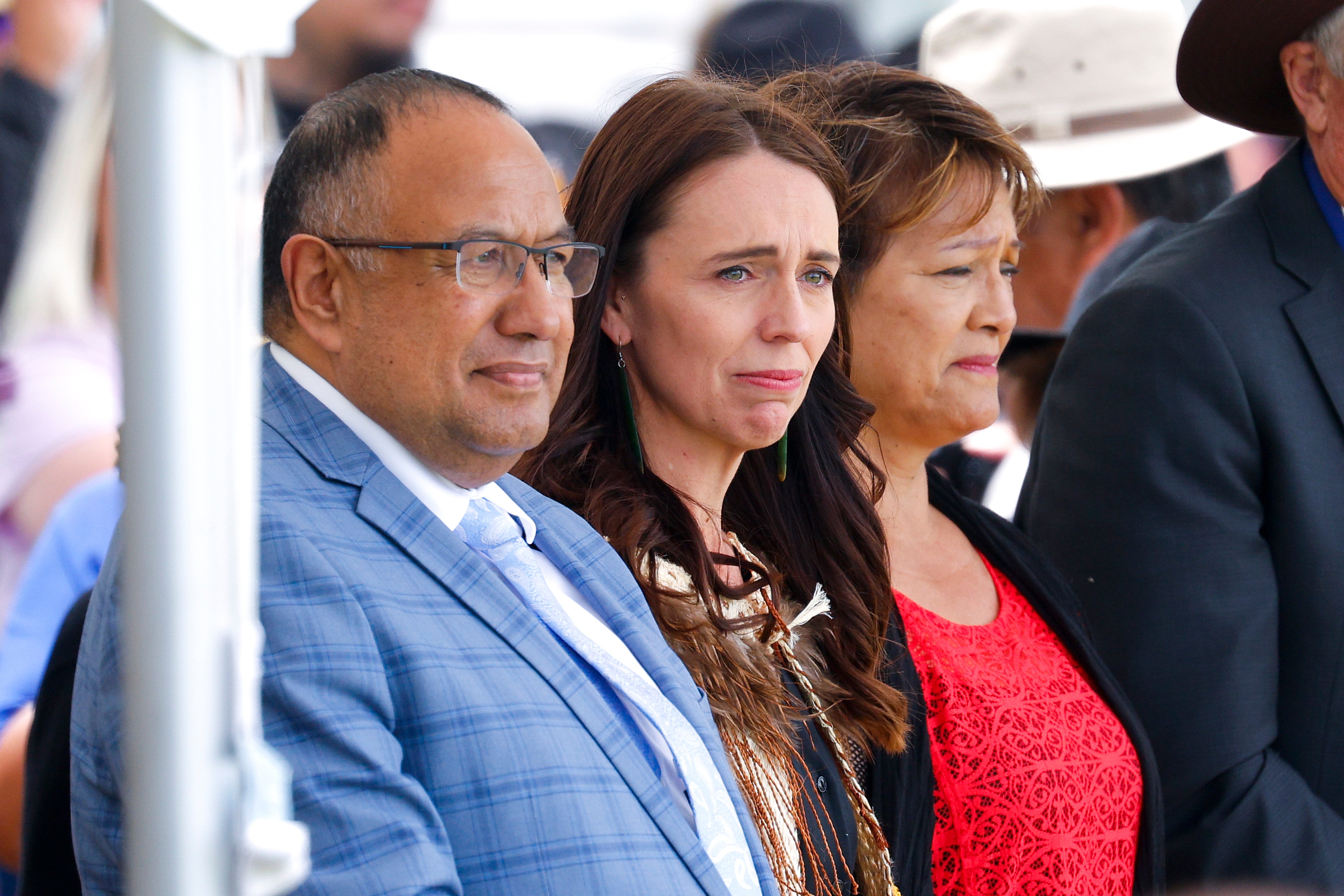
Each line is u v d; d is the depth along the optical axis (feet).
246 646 9.21
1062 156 42.42
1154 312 30.66
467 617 16.43
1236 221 32.04
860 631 24.67
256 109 9.49
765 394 22.56
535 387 17.10
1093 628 30.32
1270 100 35.35
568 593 19.83
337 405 17.03
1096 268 40.75
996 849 25.04
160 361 8.75
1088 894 25.73
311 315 16.81
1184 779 28.91
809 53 46.96
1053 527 31.63
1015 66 43.01
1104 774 26.55
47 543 30.48
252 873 9.04
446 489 17.57
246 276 9.30
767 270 22.61
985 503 41.24
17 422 31.81
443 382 16.60
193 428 8.83
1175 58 42.86
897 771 24.14
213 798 8.99
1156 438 30.09
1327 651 29.45
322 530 15.71
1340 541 29.66
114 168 8.91
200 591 8.89
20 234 32.24
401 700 15.24
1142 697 29.40
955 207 27.55
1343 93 31.09
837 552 25.38
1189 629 29.27
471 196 16.49
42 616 29.66
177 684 8.84
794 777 21.72
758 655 22.39
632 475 23.02
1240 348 30.04
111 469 32.30
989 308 28.43
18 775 25.93
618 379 23.38
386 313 16.49
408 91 16.93
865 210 27.50
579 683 16.81
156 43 8.66
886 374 28.07
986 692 26.00
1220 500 29.76
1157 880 27.48
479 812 15.23
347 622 14.90
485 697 15.70
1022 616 28.86
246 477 9.23
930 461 42.22
